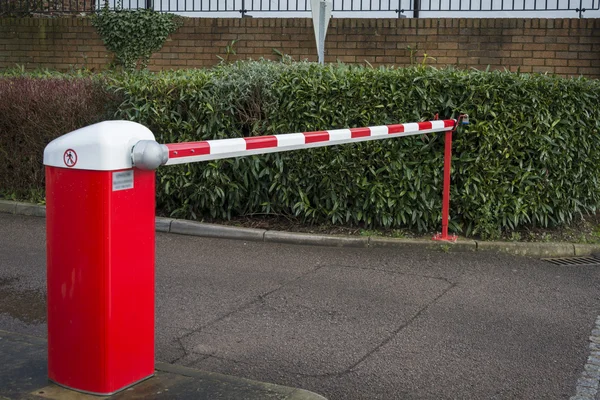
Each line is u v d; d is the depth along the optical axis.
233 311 5.25
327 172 7.61
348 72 7.70
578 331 4.98
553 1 10.61
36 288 5.76
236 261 6.66
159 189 8.22
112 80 8.55
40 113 8.67
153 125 8.18
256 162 7.71
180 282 5.96
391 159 7.52
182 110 8.17
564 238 7.65
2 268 6.29
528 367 4.32
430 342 4.70
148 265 3.31
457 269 6.53
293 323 5.02
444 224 7.36
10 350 3.83
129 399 3.18
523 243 7.27
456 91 7.47
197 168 7.98
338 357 4.41
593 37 9.84
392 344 4.65
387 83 7.53
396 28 10.43
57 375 3.31
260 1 11.15
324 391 3.93
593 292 5.96
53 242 3.21
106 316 3.13
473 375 4.18
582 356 4.52
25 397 3.19
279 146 4.42
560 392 3.98
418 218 7.62
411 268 6.52
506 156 7.41
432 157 7.55
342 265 6.57
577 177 7.76
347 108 7.60
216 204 8.05
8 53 12.12
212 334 4.79
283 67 7.98
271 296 5.61
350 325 4.99
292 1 11.48
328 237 7.32
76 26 11.72
